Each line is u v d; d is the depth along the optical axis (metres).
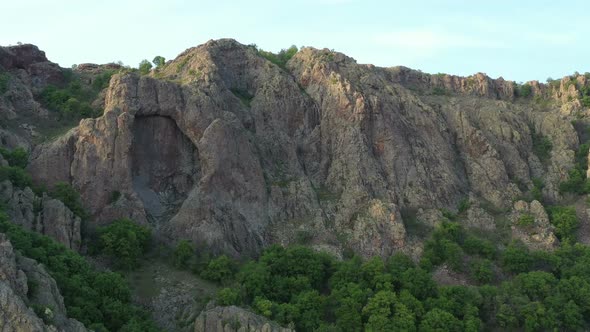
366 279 73.25
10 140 79.12
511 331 71.44
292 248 75.06
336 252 78.88
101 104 91.25
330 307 68.62
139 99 83.19
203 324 60.09
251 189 82.56
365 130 93.38
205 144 81.12
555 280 77.12
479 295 73.00
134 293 66.44
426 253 80.06
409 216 87.62
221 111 86.81
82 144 77.94
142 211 76.56
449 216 88.81
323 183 90.25
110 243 69.50
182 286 68.50
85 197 75.50
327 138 93.81
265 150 90.44
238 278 69.44
